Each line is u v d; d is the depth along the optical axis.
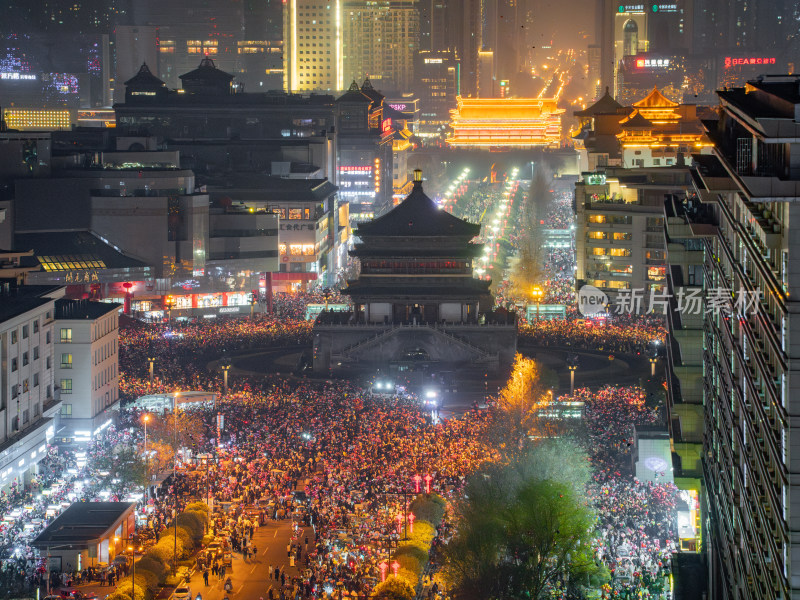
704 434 117.88
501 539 117.06
